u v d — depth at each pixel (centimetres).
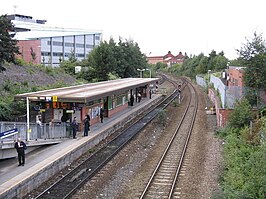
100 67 5909
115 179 1775
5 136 1862
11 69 4653
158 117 3481
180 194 1571
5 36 3434
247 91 3084
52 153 2033
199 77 8338
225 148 2253
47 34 10062
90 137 2488
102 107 3338
